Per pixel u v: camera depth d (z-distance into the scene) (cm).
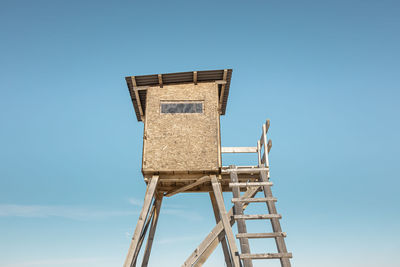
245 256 1091
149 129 1383
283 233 1139
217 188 1289
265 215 1202
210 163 1325
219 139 1368
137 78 1443
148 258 1523
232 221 1383
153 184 1299
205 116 1408
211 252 1303
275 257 1092
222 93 1541
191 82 1479
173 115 1409
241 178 1490
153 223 1574
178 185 1555
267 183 1324
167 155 1335
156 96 1450
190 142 1357
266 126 1491
